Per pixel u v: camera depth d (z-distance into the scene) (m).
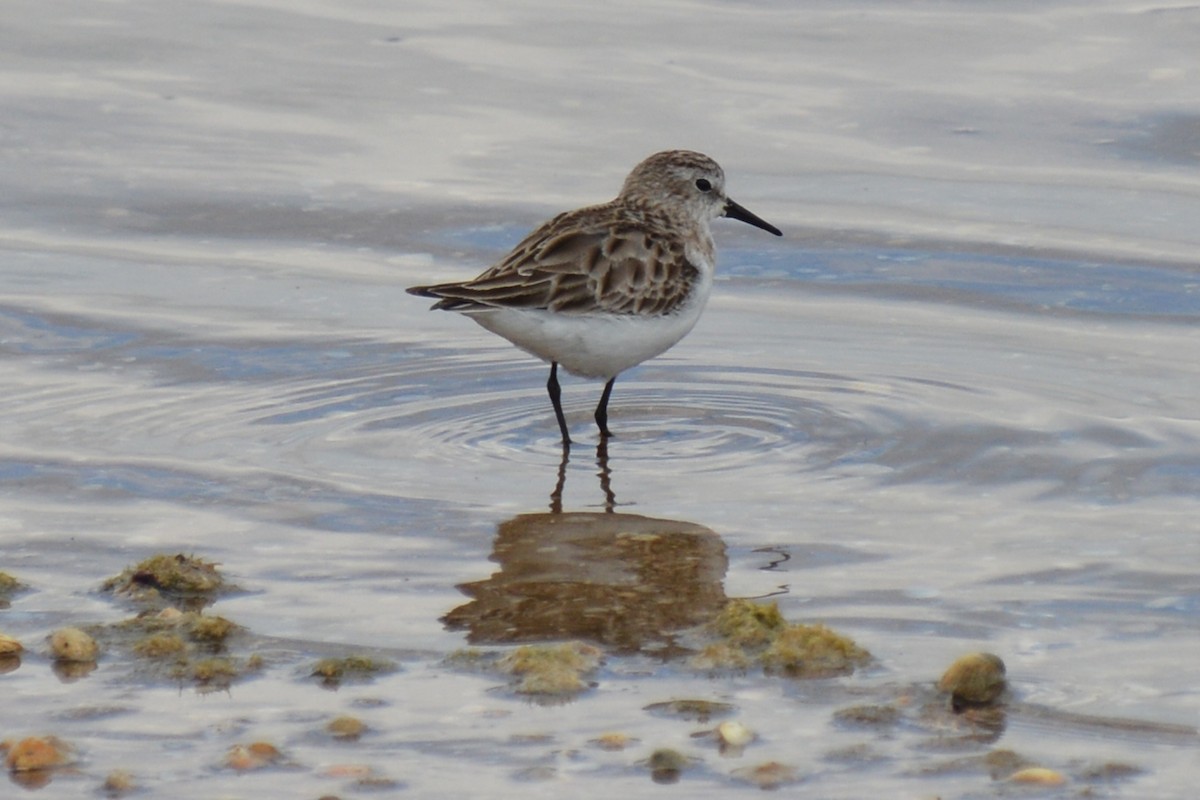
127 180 17.69
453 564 10.27
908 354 14.25
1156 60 19.98
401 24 21.50
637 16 21.77
